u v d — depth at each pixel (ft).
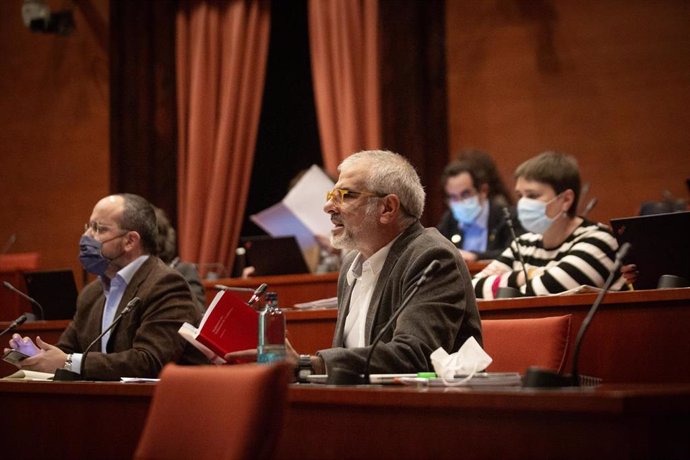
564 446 12.91
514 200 43.62
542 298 25.31
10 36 62.13
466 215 40.45
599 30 48.83
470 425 13.82
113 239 28.02
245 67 56.34
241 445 12.55
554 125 49.39
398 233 23.35
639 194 47.21
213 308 21.30
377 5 53.47
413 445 14.39
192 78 56.75
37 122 60.85
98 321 27.99
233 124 56.08
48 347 24.80
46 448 19.98
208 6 57.11
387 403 14.65
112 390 18.95
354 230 23.15
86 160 59.52
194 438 13.44
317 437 15.51
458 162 40.88
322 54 54.08
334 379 17.31
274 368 12.83
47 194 60.23
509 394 13.28
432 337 20.72
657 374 23.30
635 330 23.68
